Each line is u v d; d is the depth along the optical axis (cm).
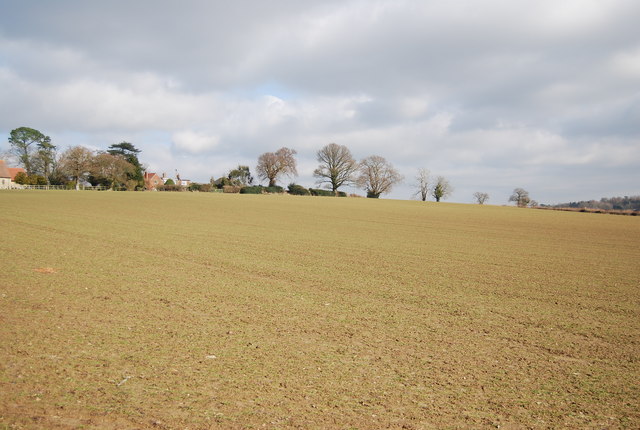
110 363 639
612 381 650
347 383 609
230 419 498
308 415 515
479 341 816
